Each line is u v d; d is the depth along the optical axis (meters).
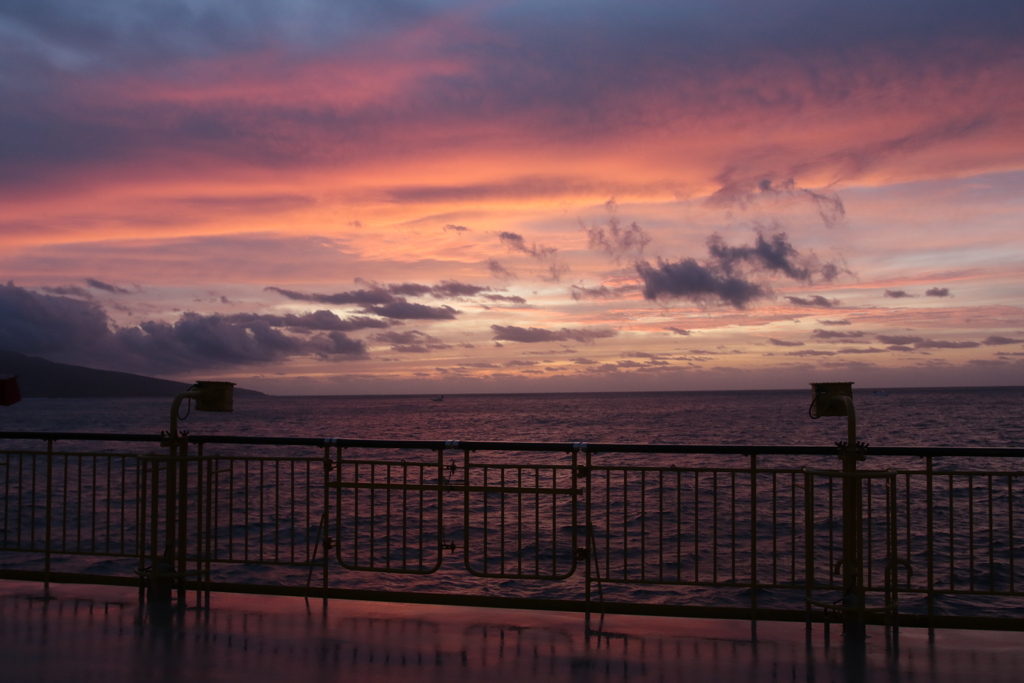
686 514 14.93
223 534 12.48
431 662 4.16
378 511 15.41
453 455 31.25
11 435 5.74
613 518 14.62
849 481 4.61
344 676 3.96
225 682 3.87
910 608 9.05
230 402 5.54
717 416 82.25
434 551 11.54
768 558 10.89
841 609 4.53
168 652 4.31
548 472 22.56
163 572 5.32
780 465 24.88
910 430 49.16
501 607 5.14
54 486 19.19
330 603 5.25
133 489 18.28
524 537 12.76
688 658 4.22
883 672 4.00
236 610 5.10
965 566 10.78
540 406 152.62
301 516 14.49
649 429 56.06
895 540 4.61
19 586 5.67
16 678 3.91
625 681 3.89
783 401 170.62
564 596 9.16
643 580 4.92
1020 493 18.45
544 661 4.18
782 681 3.88
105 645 4.43
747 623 4.81
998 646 4.39
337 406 189.25
